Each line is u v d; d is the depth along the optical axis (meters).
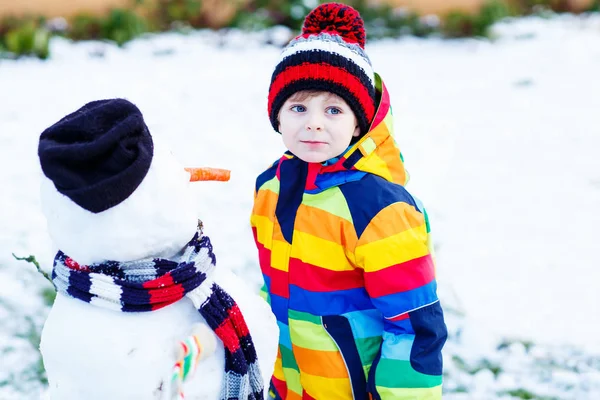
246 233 4.19
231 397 1.45
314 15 1.84
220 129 6.48
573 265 3.98
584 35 11.30
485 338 3.19
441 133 6.63
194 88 8.00
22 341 3.07
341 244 1.75
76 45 9.73
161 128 6.38
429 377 1.73
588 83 8.51
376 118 1.80
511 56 10.12
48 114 6.68
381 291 1.71
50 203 1.31
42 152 1.21
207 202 4.65
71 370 1.34
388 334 1.77
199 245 1.43
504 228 4.49
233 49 10.19
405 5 12.22
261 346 1.53
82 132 1.24
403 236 1.70
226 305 1.43
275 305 1.90
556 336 3.26
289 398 1.99
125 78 8.29
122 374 1.31
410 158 5.88
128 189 1.24
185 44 10.25
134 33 10.30
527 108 7.55
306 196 1.81
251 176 5.22
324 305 1.80
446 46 10.88
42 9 10.24
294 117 1.75
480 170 5.62
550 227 4.52
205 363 1.43
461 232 4.41
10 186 4.88
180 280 1.35
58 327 1.36
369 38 11.09
